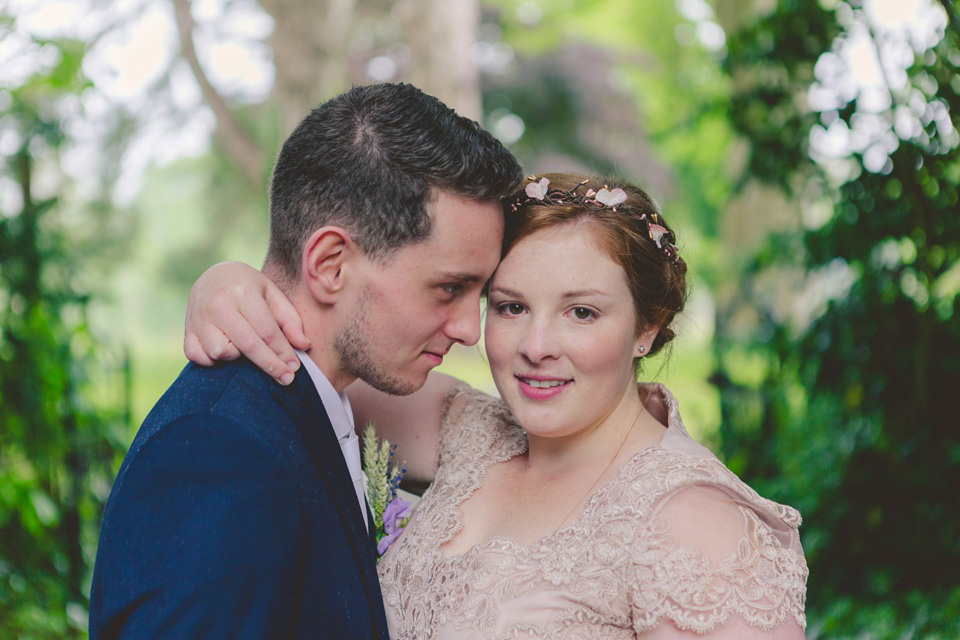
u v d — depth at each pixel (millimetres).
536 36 14180
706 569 1517
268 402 1609
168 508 1483
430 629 1733
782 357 3877
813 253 3559
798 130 3773
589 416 1777
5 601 3395
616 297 1748
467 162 1672
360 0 10109
